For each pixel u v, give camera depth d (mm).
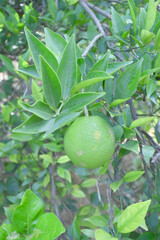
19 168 1078
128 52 537
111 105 422
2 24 746
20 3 817
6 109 768
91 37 612
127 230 392
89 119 388
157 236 499
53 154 930
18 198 618
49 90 369
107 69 428
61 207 845
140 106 939
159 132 477
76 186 967
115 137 435
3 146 846
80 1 563
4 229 380
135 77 418
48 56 389
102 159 382
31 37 383
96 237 387
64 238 539
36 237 364
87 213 871
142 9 494
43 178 874
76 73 385
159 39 466
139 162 985
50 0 694
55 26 736
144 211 376
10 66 647
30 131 368
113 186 458
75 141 380
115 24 504
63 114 374
